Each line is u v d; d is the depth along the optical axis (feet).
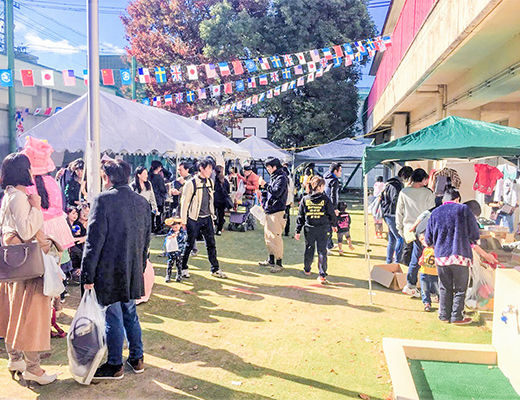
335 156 52.19
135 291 12.24
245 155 50.16
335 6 77.46
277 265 25.41
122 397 11.51
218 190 37.99
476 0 18.24
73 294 19.92
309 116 80.59
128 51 85.35
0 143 51.90
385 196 24.86
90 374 11.75
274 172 25.41
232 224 41.06
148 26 85.30
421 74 29.01
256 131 79.87
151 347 14.66
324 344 15.15
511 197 29.81
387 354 12.92
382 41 34.96
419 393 11.56
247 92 78.48
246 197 40.75
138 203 12.27
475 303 18.15
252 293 20.97
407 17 35.73
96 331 11.71
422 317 17.97
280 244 25.27
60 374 12.71
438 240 17.22
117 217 11.70
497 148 17.58
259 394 11.81
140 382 12.33
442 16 23.73
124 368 13.07
